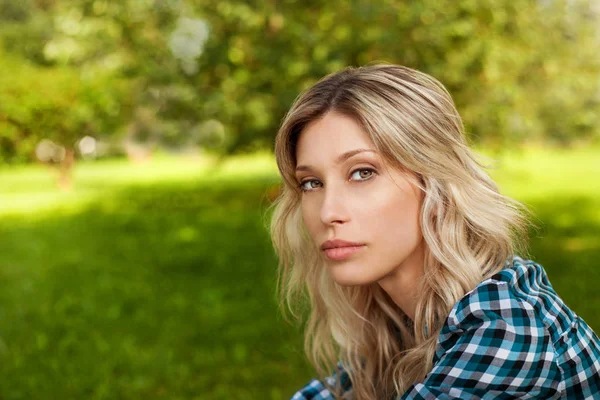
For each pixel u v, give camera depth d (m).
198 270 7.30
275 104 11.03
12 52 20.36
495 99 11.36
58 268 7.66
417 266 1.39
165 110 12.55
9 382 4.12
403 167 1.27
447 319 1.21
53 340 4.95
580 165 21.16
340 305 1.67
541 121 15.38
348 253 1.27
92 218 11.95
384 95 1.26
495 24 11.05
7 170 24.94
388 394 1.62
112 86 14.64
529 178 16.72
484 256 1.33
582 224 9.42
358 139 1.25
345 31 10.07
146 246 8.96
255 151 12.95
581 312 5.00
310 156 1.29
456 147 1.31
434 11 10.05
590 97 15.30
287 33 10.38
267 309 5.56
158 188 17.78
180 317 5.46
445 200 1.31
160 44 12.20
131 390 3.94
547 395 1.19
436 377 1.18
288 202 1.64
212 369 4.22
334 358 1.73
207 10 11.40
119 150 31.73
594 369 1.23
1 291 6.61
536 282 1.28
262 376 4.05
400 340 1.65
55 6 21.38
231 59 11.47
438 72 10.10
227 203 13.94
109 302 6.04
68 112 15.77
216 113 11.81
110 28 12.00
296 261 1.67
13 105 15.45
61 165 17.88
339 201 1.27
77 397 3.89
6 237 10.06
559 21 13.10
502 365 1.15
